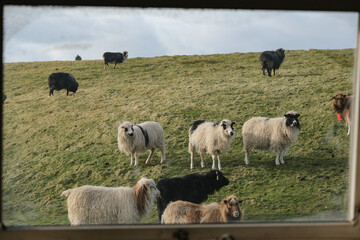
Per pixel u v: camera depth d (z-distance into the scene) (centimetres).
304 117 1416
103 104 1582
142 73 1791
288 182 1095
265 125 1052
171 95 1609
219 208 563
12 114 1561
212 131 1062
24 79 1747
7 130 1473
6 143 1423
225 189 1068
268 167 1170
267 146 1066
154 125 1156
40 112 1555
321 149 1254
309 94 1548
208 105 1536
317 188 1061
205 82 1705
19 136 1451
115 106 1562
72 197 646
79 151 1368
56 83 1622
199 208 574
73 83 1627
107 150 1356
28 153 1364
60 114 1548
